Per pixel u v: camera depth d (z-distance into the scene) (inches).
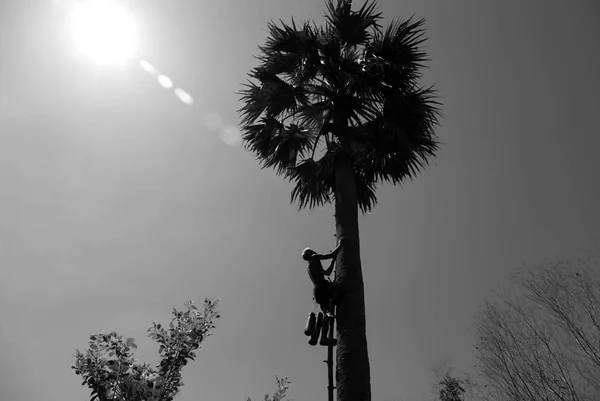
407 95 341.7
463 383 665.6
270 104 364.8
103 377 341.7
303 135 372.8
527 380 549.6
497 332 604.1
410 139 346.9
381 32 351.6
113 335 364.5
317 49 345.7
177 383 371.9
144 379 351.6
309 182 366.6
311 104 341.4
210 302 413.7
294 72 362.0
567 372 538.9
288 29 350.6
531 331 585.6
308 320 255.0
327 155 339.9
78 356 350.3
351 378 223.0
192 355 378.9
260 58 367.9
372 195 381.1
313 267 268.2
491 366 591.8
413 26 342.3
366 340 239.5
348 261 262.7
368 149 357.7
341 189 299.0
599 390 523.2
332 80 340.5
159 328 392.2
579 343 547.5
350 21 350.6
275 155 375.9
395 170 362.0
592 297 560.1
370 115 352.2
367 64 332.2
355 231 278.4
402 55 339.6
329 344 243.6
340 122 330.0
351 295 249.9
